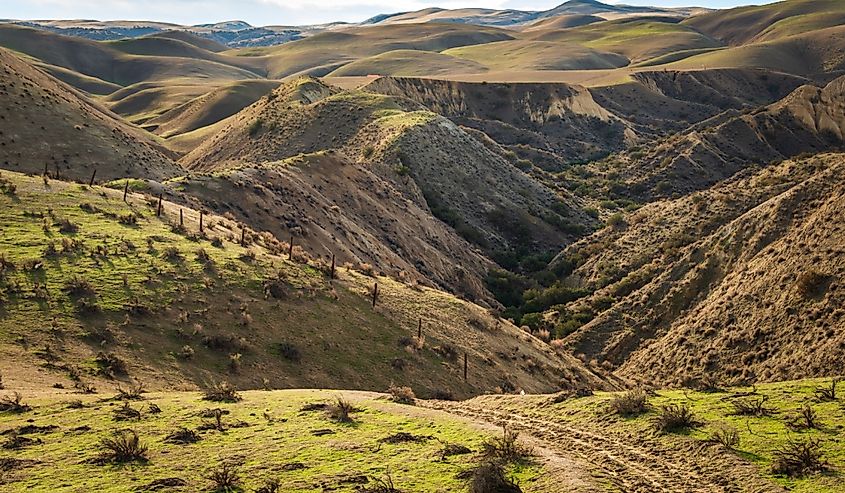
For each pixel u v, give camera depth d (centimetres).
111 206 4453
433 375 3594
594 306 6850
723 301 5450
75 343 2797
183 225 4450
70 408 2158
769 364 4372
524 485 1587
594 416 2155
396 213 8038
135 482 1614
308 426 2069
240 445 1884
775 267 5256
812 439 1773
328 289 4116
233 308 3491
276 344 3331
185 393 2511
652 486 1652
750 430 1877
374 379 3356
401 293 4622
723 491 1605
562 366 4662
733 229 6394
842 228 4944
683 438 1872
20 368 2497
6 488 1570
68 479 1627
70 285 3203
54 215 4053
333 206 7144
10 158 8069
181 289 3484
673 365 5119
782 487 1565
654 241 8031
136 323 3088
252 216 5997
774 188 8206
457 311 4662
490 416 2316
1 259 3266
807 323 4422
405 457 1789
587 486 1558
